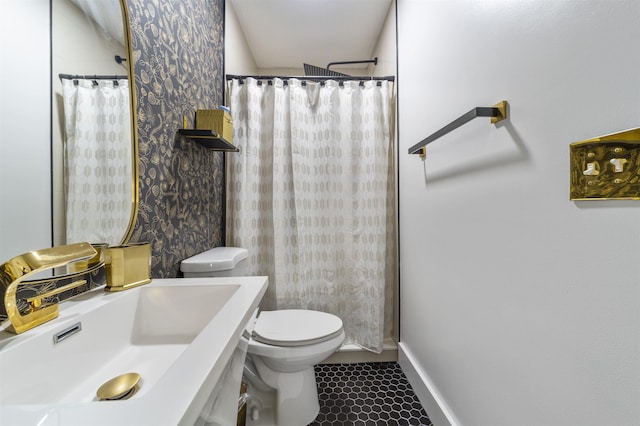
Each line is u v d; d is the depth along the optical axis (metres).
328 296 1.86
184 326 0.83
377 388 1.57
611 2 0.50
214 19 1.71
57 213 0.64
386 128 1.85
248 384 1.34
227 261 1.28
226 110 1.54
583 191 0.54
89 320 0.63
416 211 1.52
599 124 0.52
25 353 0.49
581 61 0.56
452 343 1.12
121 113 0.86
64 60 0.66
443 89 1.18
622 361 0.49
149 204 1.02
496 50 0.83
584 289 0.56
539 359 0.67
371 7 2.01
